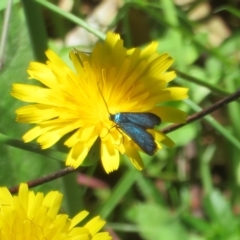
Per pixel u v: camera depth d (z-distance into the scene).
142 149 0.14
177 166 0.24
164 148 0.23
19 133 0.20
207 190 0.22
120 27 0.25
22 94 0.15
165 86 0.15
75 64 0.15
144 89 0.15
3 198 0.15
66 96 0.15
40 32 0.18
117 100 0.15
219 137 0.24
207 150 0.24
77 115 0.15
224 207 0.21
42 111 0.15
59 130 0.15
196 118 0.16
